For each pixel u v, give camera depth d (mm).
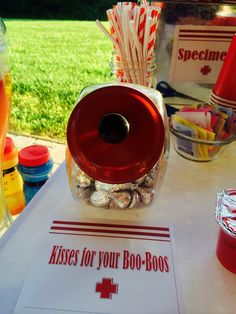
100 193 464
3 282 378
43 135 1492
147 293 367
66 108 1583
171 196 523
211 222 474
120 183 432
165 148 467
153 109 422
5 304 355
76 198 491
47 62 1778
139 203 475
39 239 434
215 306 359
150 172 455
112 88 420
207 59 723
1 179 550
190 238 445
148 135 428
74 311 345
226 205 406
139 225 461
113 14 593
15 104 1646
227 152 647
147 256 413
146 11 588
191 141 575
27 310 345
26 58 1845
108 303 354
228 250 390
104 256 411
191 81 747
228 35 696
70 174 474
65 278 381
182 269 398
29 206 490
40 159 629
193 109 624
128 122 434
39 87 1691
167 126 483
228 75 614
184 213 489
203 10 679
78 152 430
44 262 401
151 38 604
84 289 369
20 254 414
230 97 620
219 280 387
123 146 434
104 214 479
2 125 473
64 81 1645
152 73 697
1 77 458
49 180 545
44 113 1581
